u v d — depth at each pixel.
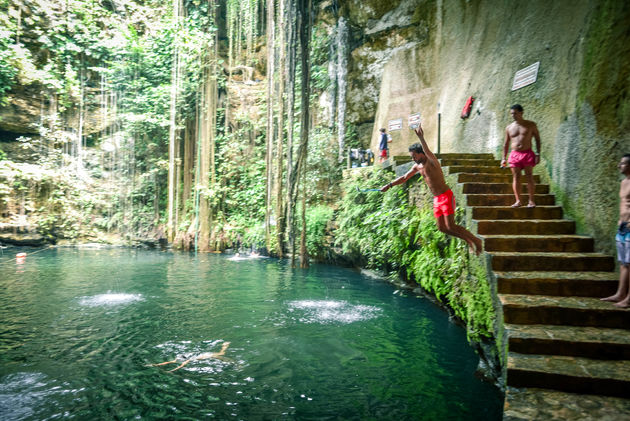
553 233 5.59
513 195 6.32
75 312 7.43
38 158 18.45
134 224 19.39
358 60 16.11
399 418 3.83
